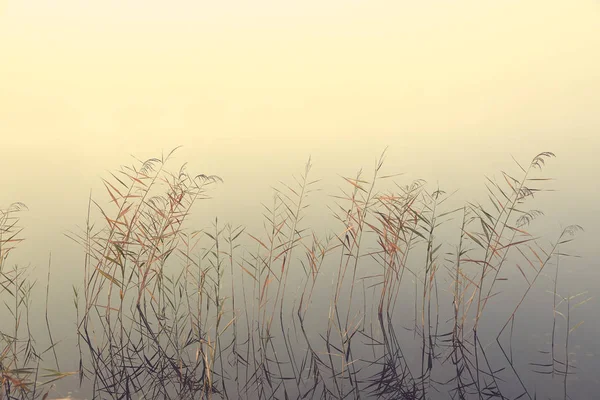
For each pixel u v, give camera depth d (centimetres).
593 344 668
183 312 777
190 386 598
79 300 811
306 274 935
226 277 896
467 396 574
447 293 841
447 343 691
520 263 955
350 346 689
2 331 707
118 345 684
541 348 666
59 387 582
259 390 591
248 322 748
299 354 670
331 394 584
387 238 768
